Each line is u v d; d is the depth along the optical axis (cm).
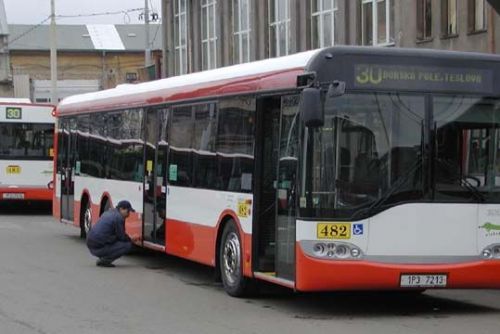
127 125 1574
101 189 1714
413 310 1055
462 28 2105
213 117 1211
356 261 950
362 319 981
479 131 1002
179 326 928
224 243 1167
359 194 956
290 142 998
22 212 2811
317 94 918
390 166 966
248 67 1125
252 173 1080
